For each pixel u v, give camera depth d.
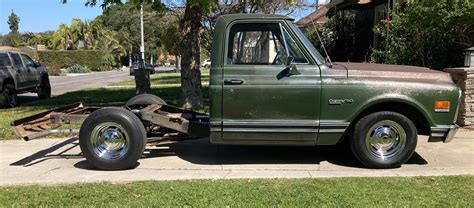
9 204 4.54
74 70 50.25
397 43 10.50
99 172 5.76
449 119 5.65
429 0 8.84
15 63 15.04
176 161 6.30
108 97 15.36
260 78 5.56
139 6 10.04
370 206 4.36
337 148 6.95
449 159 6.22
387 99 5.55
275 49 5.64
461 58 9.70
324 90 5.55
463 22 8.97
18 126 5.87
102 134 5.81
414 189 4.86
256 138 5.70
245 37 5.62
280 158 6.42
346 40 17.61
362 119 5.68
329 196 4.65
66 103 13.63
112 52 65.00
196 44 10.42
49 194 4.83
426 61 10.10
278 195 4.70
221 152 6.78
